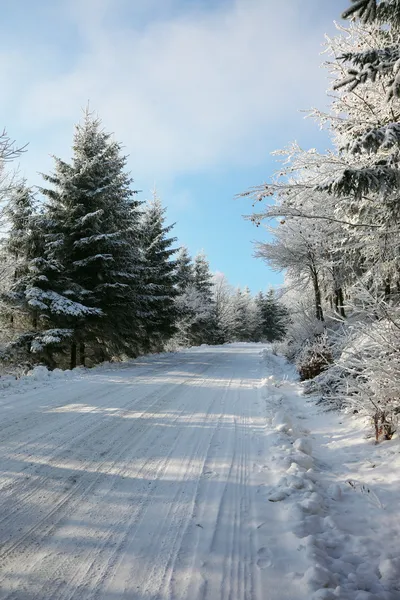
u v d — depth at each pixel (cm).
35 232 1562
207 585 256
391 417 507
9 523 325
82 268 1644
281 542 305
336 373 765
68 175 1636
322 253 1431
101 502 366
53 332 1479
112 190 1714
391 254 776
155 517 341
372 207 725
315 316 1641
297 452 484
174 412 704
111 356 1931
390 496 368
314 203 1056
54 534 312
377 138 470
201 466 454
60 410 689
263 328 7375
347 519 341
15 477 410
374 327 554
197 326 4328
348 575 265
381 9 445
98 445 515
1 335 1460
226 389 976
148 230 2530
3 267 1398
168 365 1592
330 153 827
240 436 571
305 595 246
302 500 363
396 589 251
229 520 337
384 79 677
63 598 243
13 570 267
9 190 1238
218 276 6331
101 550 293
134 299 1778
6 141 914
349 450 505
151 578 263
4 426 577
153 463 461
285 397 868
